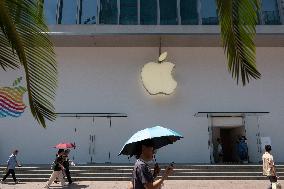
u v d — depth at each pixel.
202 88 21.69
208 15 21.59
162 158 20.78
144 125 21.23
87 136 21.16
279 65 22.05
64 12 21.59
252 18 5.13
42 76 6.02
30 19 5.91
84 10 21.70
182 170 16.95
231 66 5.29
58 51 22.14
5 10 5.55
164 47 22.17
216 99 21.56
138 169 3.98
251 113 21.34
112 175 16.50
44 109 5.96
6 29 5.58
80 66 22.00
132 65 22.00
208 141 21.00
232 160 22.89
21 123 21.23
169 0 21.88
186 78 21.80
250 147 21.09
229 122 21.47
